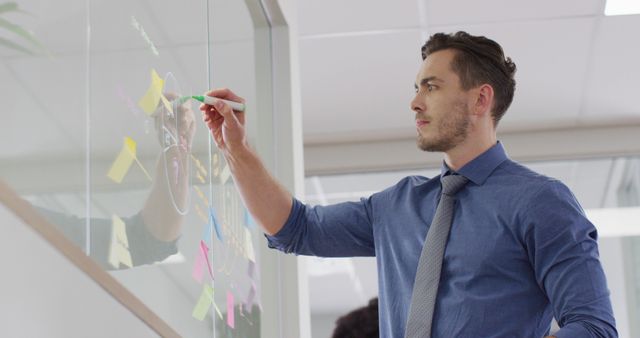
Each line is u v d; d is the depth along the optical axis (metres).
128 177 1.39
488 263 1.63
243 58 2.39
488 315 1.61
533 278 1.64
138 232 1.41
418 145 1.80
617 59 4.30
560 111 4.80
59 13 1.20
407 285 1.70
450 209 1.71
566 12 3.96
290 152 2.71
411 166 5.09
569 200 1.66
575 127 5.01
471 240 1.66
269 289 2.49
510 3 3.90
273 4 2.65
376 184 5.25
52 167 1.14
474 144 1.77
